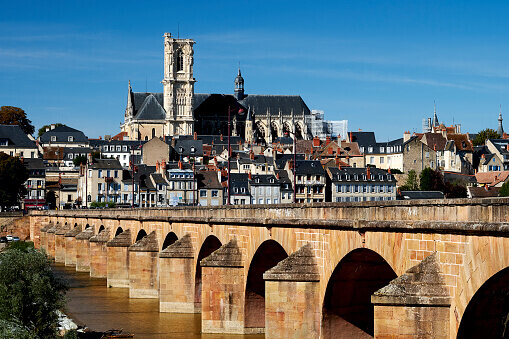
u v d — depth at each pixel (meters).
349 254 56.47
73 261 168.88
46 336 73.75
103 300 111.88
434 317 44.94
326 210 60.62
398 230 49.47
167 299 97.88
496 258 40.88
